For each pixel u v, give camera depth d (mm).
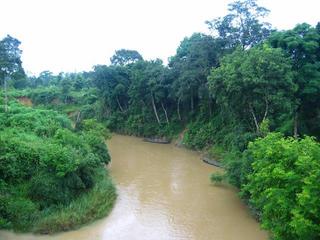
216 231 20828
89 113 69250
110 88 63375
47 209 20625
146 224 21781
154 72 55094
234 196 27031
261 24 43781
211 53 45125
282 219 14680
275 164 15945
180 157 41781
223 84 32250
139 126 57969
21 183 21547
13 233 19047
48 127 31922
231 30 44375
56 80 100250
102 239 19422
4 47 42312
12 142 22984
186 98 49312
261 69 28766
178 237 20078
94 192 24031
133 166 36906
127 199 26281
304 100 31391
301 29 31047
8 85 83062
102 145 32312
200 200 26203
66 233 19750
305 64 30609
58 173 21625
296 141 16078
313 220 13102
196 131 47406
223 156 36688
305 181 12984
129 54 74688
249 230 20922
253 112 31500
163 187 29422
